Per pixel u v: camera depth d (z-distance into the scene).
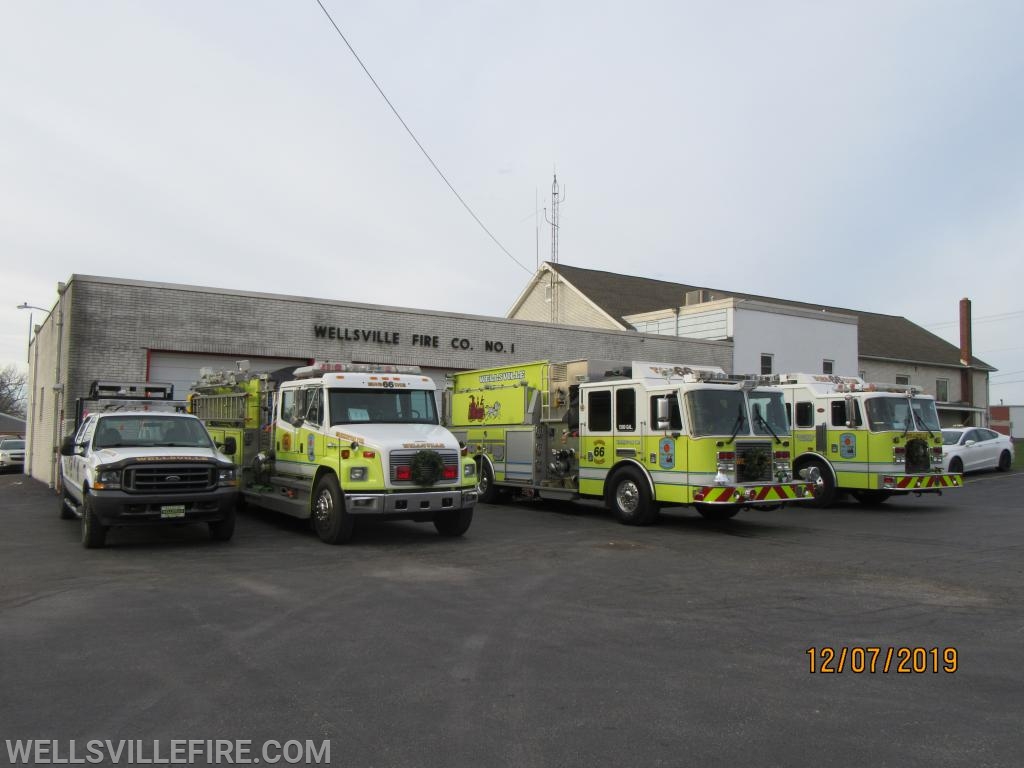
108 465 10.51
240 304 21.05
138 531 12.74
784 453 13.55
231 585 8.44
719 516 14.86
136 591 8.11
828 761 4.07
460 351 24.81
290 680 5.32
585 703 4.91
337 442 11.62
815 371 32.84
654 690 5.15
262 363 21.53
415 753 4.18
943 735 4.41
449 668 5.60
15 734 4.43
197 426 12.47
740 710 4.80
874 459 16.83
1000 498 19.00
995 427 55.47
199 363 20.61
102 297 19.23
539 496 16.45
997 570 9.59
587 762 4.06
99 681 5.29
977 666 5.70
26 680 5.31
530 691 5.12
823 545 11.65
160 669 5.55
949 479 16.81
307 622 6.87
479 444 17.95
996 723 4.59
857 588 8.48
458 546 11.40
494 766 4.02
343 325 22.64
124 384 15.52
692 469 12.90
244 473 14.91
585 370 15.27
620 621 6.98
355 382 12.41
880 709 4.82
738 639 6.40
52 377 22.06
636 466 13.88
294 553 10.66
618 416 14.35
